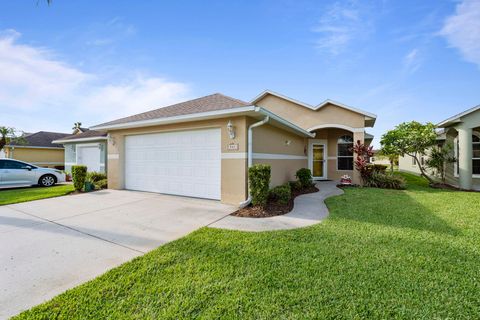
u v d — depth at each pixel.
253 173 6.44
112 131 10.14
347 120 12.23
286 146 10.40
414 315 2.24
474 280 2.83
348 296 2.52
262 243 3.98
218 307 2.35
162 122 7.91
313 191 9.96
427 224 5.06
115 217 5.69
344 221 5.30
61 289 2.68
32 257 3.49
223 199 7.20
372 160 16.19
